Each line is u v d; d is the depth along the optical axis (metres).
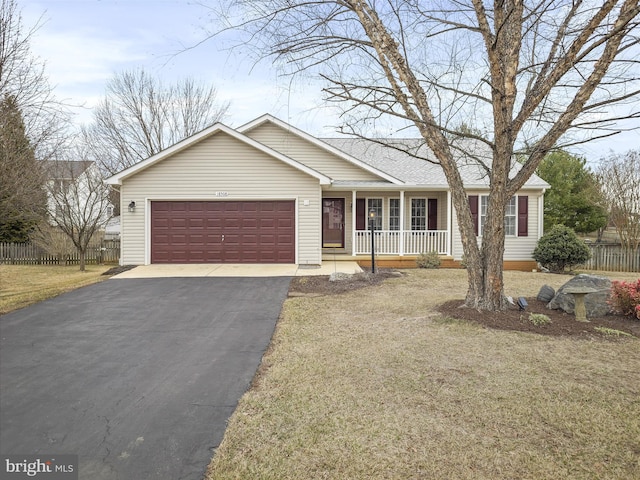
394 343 5.59
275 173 13.48
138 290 9.48
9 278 13.22
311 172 13.34
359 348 5.41
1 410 3.80
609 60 5.69
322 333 6.14
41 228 17.88
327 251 16.08
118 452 3.10
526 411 3.68
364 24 6.97
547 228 24.33
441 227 16.06
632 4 5.41
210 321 6.92
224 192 13.38
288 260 13.62
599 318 6.75
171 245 13.42
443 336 5.85
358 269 12.67
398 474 2.82
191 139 13.04
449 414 3.64
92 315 7.32
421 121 6.52
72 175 17.75
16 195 9.45
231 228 13.52
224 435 3.34
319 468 2.90
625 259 16.77
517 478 2.78
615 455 3.04
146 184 13.29
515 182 6.73
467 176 15.39
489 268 6.96
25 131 9.92
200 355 5.28
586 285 7.02
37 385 4.36
